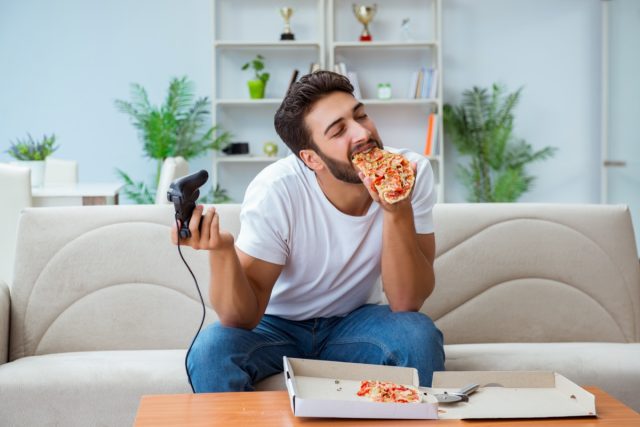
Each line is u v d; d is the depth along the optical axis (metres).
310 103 1.73
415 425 1.27
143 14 6.19
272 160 6.12
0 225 3.15
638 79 5.71
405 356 1.71
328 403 1.29
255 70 6.28
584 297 2.38
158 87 6.22
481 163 6.18
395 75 6.36
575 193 6.45
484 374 1.46
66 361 2.00
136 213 2.33
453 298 2.35
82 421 1.88
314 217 1.87
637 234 5.81
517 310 2.36
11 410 1.87
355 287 1.94
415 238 1.80
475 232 2.39
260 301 1.83
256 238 1.83
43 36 6.11
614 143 6.16
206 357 1.71
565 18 6.39
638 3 5.71
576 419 1.30
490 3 6.37
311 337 1.96
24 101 6.12
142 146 6.20
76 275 2.27
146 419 1.30
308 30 6.32
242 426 1.27
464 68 6.39
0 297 2.18
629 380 1.98
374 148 1.74
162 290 2.28
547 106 6.42
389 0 6.34
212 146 5.87
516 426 1.27
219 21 6.27
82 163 6.18
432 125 6.08
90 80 6.16
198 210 1.56
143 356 2.06
